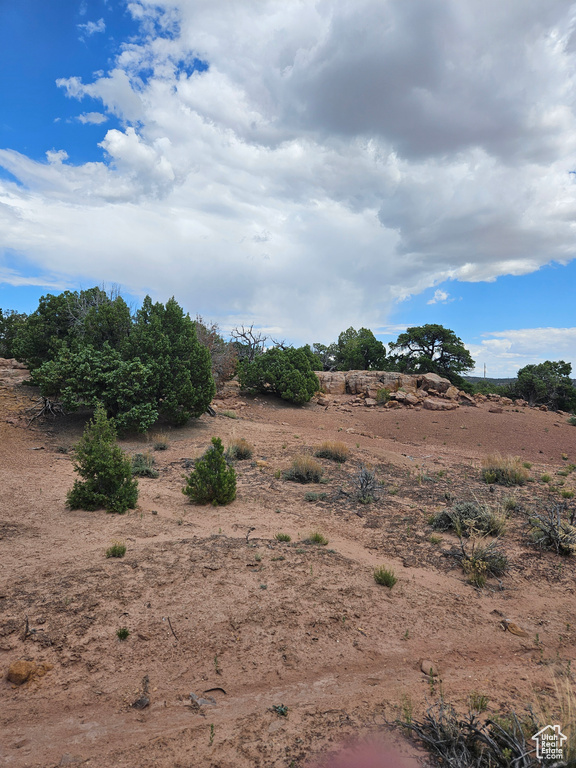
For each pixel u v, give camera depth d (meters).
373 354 59.06
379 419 29.58
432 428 27.34
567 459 20.50
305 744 3.22
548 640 5.10
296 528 8.70
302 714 3.60
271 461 15.31
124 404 18.56
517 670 4.47
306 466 13.06
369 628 5.06
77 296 26.14
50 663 4.07
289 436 20.98
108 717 3.50
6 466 12.92
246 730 3.39
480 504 9.72
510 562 7.42
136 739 3.26
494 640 5.04
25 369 28.39
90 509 9.12
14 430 17.83
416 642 4.87
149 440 18.31
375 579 6.32
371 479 11.61
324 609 5.36
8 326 35.38
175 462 14.66
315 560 6.89
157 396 20.69
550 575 7.00
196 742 3.23
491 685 4.16
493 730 3.16
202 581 5.88
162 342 20.16
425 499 11.30
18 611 4.89
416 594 6.03
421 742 3.25
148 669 4.10
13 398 22.19
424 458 18.39
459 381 56.97
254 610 5.21
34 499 9.74
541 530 8.58
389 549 7.85
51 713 3.51
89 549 6.95
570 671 4.48
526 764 2.77
